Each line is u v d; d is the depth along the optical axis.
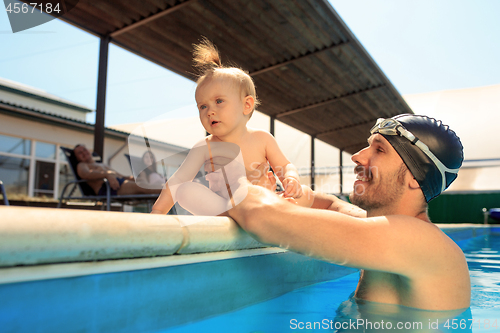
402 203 0.99
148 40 6.20
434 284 0.89
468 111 18.36
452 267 0.90
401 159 0.98
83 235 0.50
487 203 11.02
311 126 11.91
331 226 0.79
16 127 10.05
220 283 0.82
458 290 0.91
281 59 7.35
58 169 11.01
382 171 1.00
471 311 0.93
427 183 0.97
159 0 5.28
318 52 7.11
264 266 1.01
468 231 4.51
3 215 0.42
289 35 6.54
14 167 10.02
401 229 0.83
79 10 5.25
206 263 0.79
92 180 4.18
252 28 6.23
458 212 11.38
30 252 0.44
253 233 0.84
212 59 1.44
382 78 8.41
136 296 0.60
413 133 0.96
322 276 1.35
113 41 6.10
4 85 11.62
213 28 6.09
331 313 0.91
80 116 14.09
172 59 6.78
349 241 0.77
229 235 0.84
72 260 0.50
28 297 0.45
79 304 0.51
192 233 0.72
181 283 0.71
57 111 13.35
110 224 0.54
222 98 1.24
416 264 0.83
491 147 17.28
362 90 9.09
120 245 0.56
